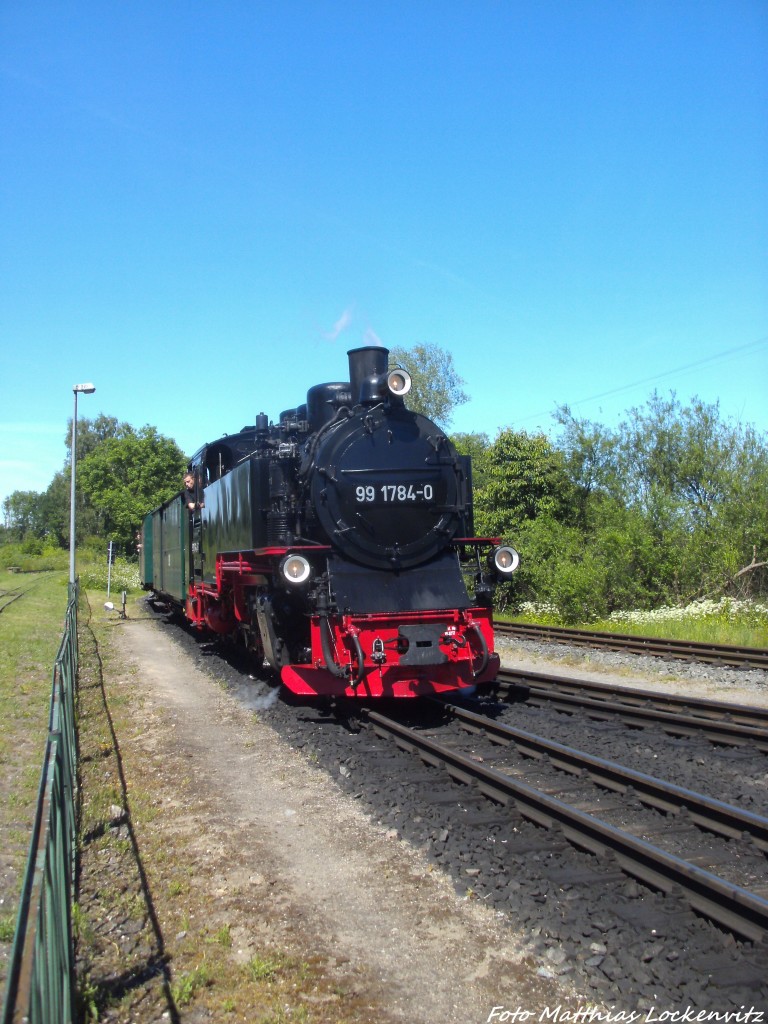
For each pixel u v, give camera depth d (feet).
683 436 73.05
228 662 44.34
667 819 18.84
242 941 14.12
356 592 28.84
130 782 23.31
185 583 54.29
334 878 16.56
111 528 219.41
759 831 17.08
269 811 20.56
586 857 16.61
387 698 32.55
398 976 12.97
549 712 30.53
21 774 24.27
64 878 12.90
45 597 106.11
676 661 44.01
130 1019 12.06
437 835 18.10
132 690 37.52
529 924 14.23
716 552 63.21
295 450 31.94
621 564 65.98
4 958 14.11
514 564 30.66
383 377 31.09
